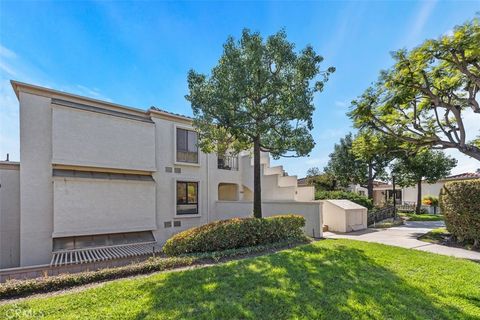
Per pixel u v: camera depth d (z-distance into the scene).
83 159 12.60
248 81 10.05
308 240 11.01
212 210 17.77
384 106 11.31
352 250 8.38
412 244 10.42
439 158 24.75
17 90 11.72
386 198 38.69
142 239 14.08
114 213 13.29
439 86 10.52
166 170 15.70
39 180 11.67
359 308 4.50
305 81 10.26
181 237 8.86
